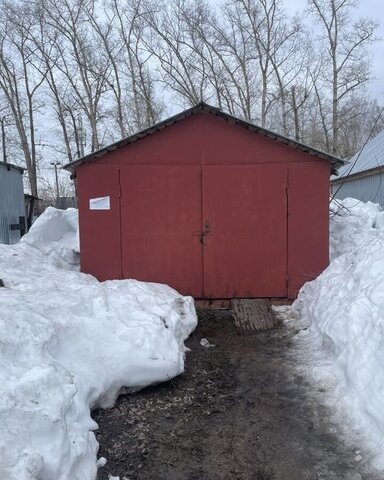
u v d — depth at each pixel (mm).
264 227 7059
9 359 3174
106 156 7078
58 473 2668
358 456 3223
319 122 27594
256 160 6988
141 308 5148
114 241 7172
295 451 3350
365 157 19516
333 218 10156
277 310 6855
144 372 4266
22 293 4594
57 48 26719
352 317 4414
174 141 7012
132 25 26031
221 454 3354
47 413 2787
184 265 7148
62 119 28328
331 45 25188
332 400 3969
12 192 13500
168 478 3092
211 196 7047
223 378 4652
